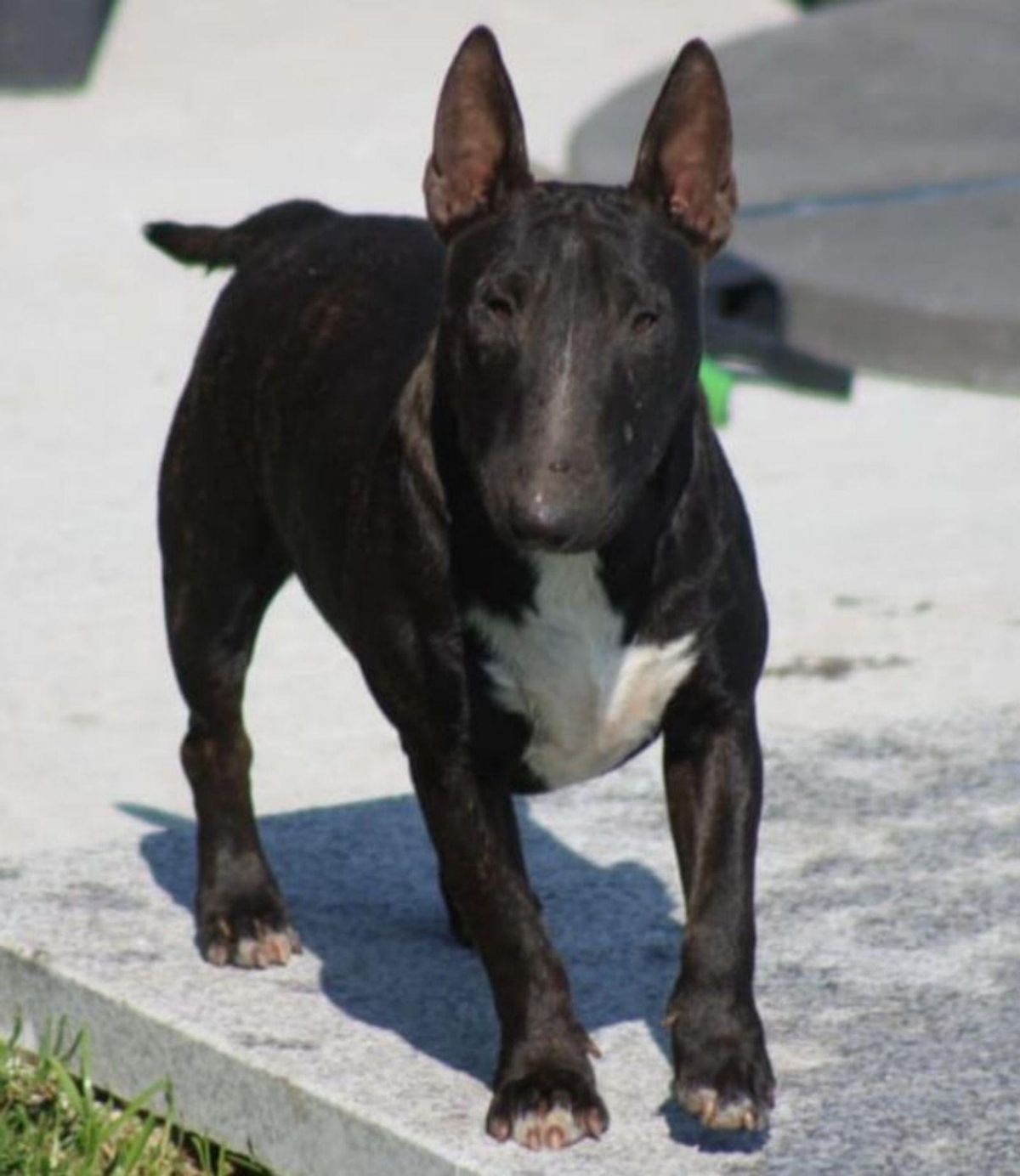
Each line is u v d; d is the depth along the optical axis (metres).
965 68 24.11
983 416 18.00
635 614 8.23
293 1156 8.65
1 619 14.55
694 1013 8.19
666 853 10.49
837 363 18.86
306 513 9.14
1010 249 19.58
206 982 9.40
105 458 17.19
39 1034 9.62
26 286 20.83
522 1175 7.95
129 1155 8.87
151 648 14.17
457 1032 8.98
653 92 22.56
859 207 20.48
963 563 15.08
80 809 12.19
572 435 7.73
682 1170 7.97
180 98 26.58
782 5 30.77
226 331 10.01
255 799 12.21
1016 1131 8.18
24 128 25.61
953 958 9.43
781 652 13.78
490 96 8.38
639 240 8.09
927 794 10.98
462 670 8.29
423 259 9.61
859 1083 8.52
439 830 8.45
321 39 28.67
